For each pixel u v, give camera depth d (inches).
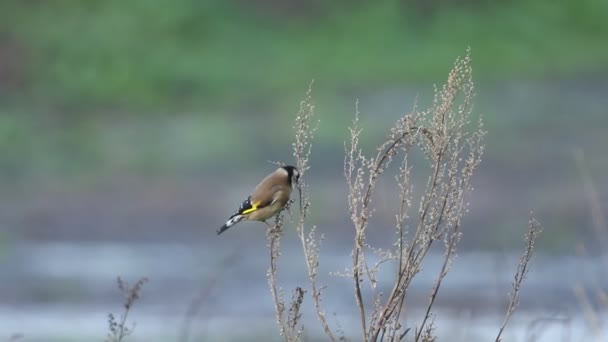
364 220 286.8
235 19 1349.7
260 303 645.3
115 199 932.6
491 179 957.8
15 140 1050.7
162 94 1197.7
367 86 1232.8
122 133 1083.9
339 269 718.5
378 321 284.8
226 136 1069.8
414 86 1235.2
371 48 1339.8
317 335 525.7
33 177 979.9
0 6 1301.7
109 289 696.4
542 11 1423.5
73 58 1235.9
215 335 557.6
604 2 1459.2
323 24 1379.2
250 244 799.7
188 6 1330.0
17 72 1210.6
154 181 971.3
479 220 855.1
